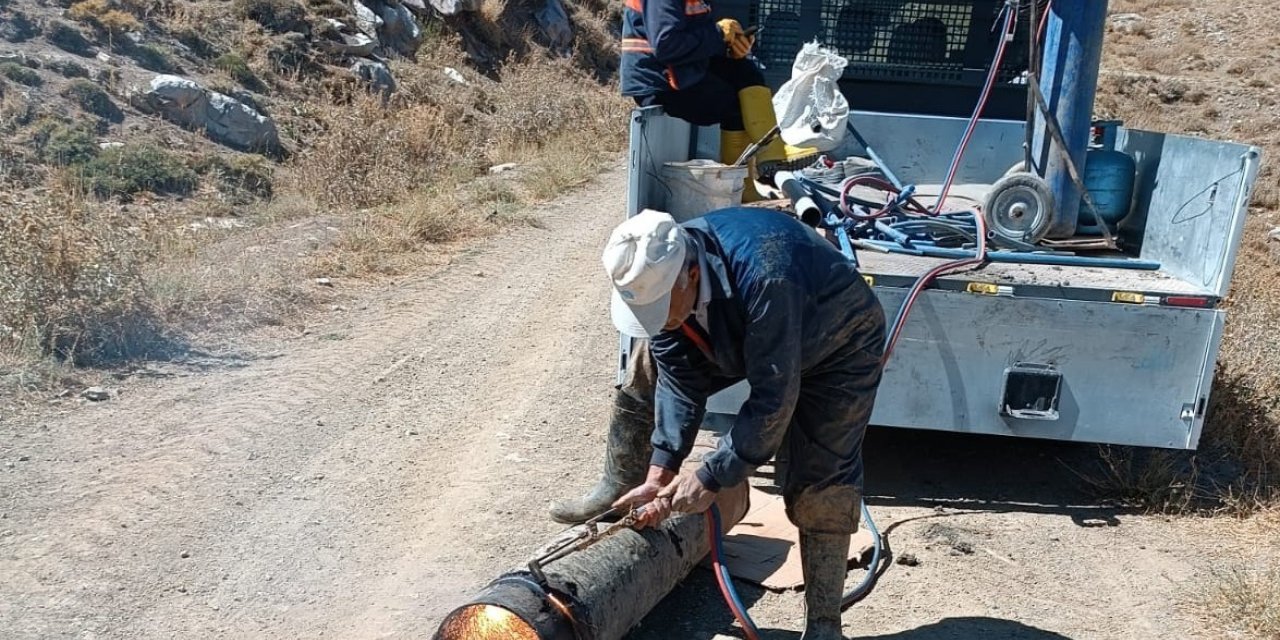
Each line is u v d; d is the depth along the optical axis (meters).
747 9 7.10
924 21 6.99
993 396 5.02
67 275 6.68
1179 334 4.92
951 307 4.94
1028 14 6.50
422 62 19.91
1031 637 4.06
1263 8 37.44
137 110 12.68
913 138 6.82
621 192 14.80
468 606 3.25
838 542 3.65
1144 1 39.91
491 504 5.02
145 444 5.45
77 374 6.32
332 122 13.95
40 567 4.24
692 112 6.39
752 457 3.20
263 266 8.72
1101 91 30.52
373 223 10.84
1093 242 6.05
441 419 6.09
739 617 3.76
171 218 9.65
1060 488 5.51
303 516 4.81
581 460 5.58
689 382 3.48
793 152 6.29
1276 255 16.27
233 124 13.23
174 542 4.50
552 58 25.39
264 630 3.95
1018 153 6.80
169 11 15.51
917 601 4.31
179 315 7.41
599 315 8.53
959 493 5.41
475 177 14.97
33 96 11.71
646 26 6.26
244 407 6.05
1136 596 4.42
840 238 5.43
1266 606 4.20
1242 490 5.34
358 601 4.16
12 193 9.22
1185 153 5.41
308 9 17.81
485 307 8.59
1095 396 5.00
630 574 3.63
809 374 3.44
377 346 7.38
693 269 3.13
